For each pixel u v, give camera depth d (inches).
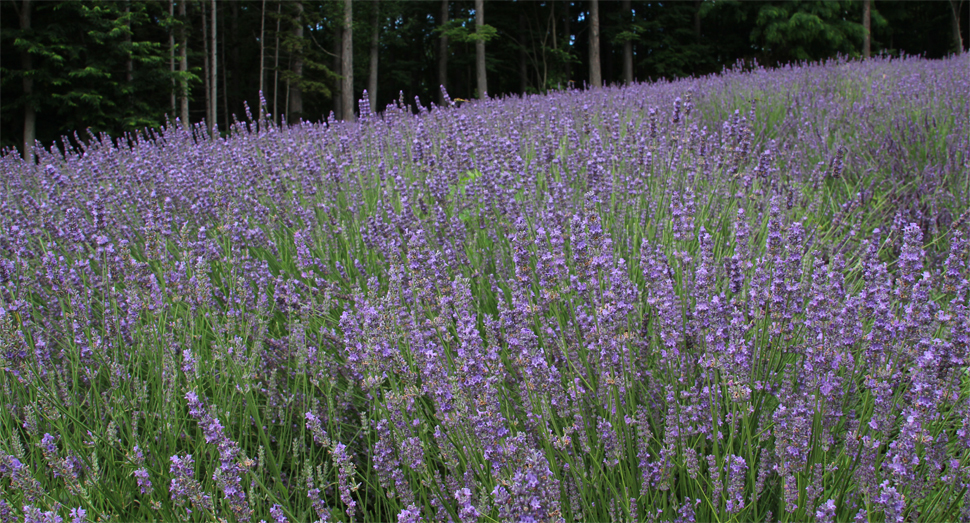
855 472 71.2
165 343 93.3
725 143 155.6
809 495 65.6
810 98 284.8
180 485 69.8
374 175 180.9
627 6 1179.3
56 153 221.8
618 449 71.5
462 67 1282.0
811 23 949.2
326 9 981.8
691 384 84.7
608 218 132.0
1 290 100.9
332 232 137.9
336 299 117.0
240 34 1151.0
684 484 75.9
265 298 106.6
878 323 77.6
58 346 105.7
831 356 77.9
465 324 82.8
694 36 1205.1
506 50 1259.8
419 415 85.6
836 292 82.7
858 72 374.9
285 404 97.0
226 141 236.2
